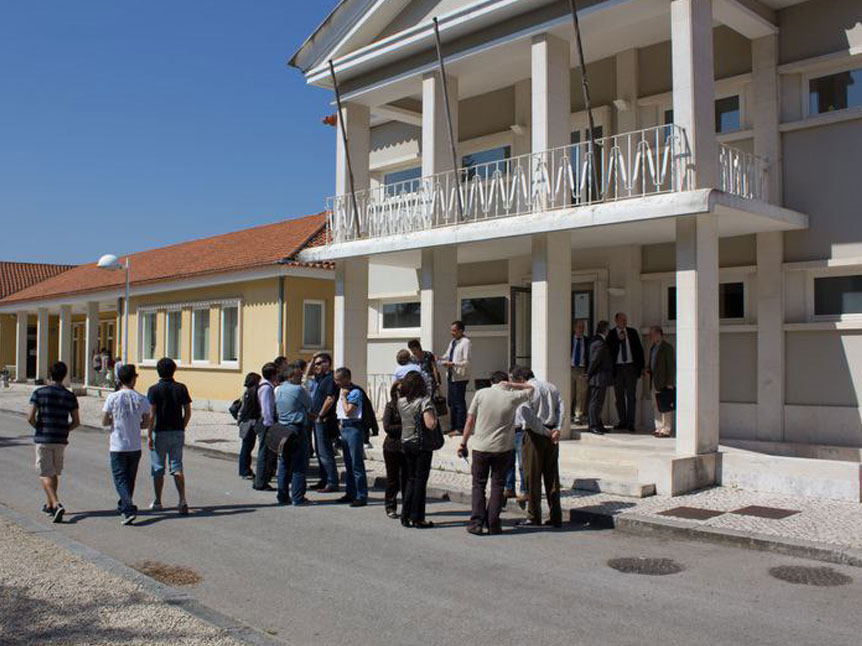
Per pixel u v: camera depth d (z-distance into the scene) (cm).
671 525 845
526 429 912
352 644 525
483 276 1691
